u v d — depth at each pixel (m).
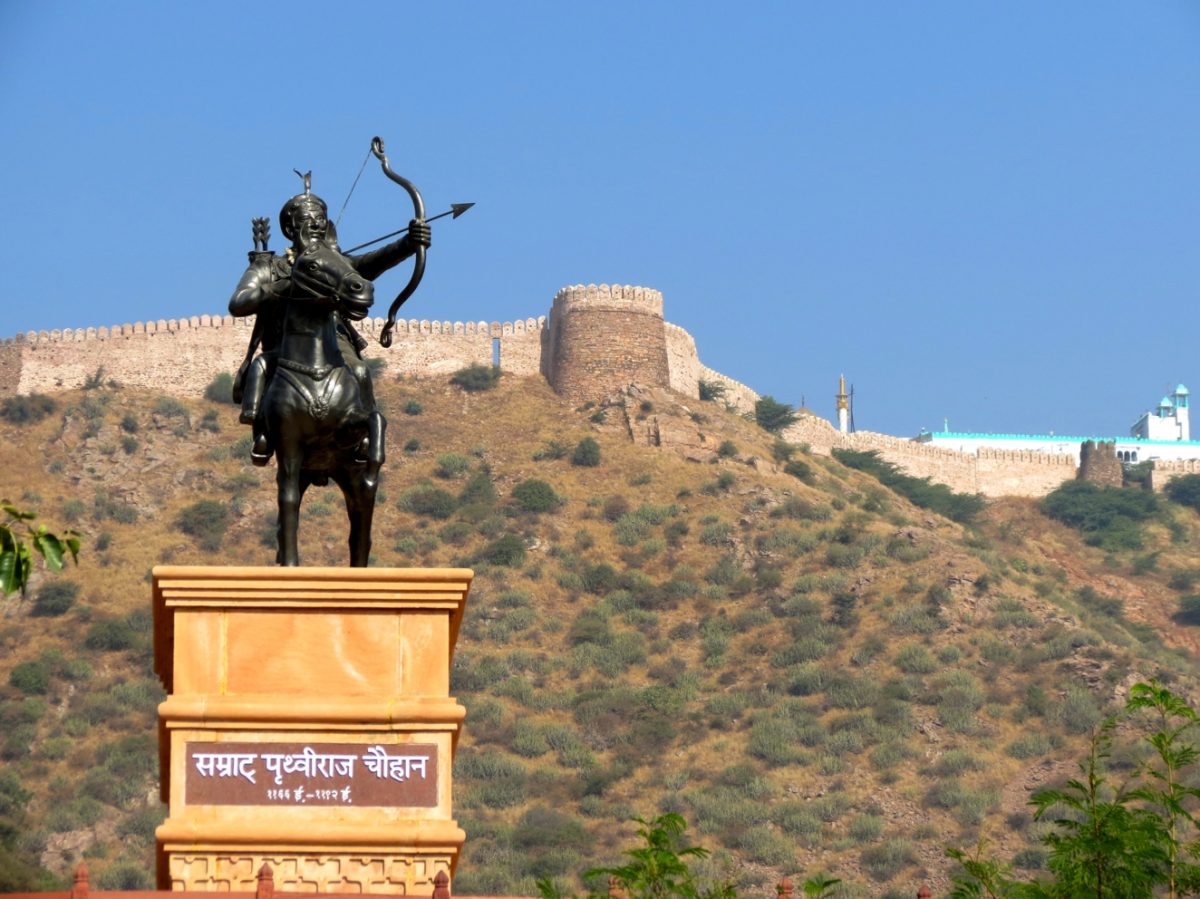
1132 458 168.00
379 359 137.12
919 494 145.12
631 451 127.56
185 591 15.03
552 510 121.12
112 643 99.88
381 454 16.91
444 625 15.20
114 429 124.69
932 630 105.56
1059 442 164.75
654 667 104.31
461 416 133.00
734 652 106.00
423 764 14.90
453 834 14.71
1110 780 85.75
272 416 16.66
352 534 17.25
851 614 108.56
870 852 83.31
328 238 17.42
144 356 132.12
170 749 14.84
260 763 14.80
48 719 92.06
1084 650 101.69
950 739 94.44
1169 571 143.25
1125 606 136.50
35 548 13.90
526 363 138.75
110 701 94.00
